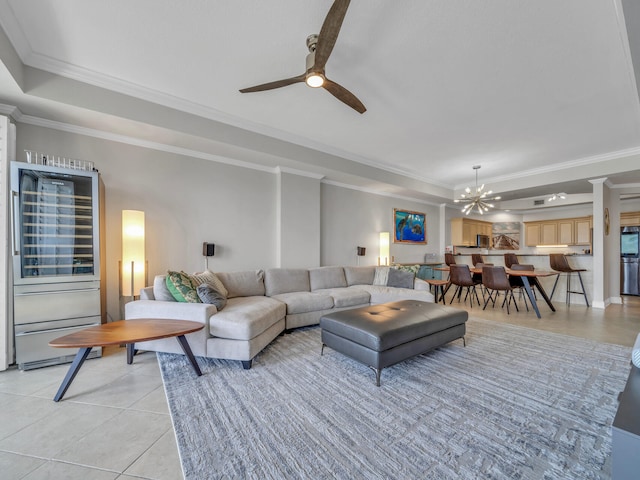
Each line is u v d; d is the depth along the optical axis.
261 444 1.50
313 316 3.62
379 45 2.15
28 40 2.16
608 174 4.63
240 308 2.78
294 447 1.48
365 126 3.62
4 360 2.38
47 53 2.31
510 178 5.84
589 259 5.28
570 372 2.36
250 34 2.08
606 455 1.42
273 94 2.91
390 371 2.38
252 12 1.88
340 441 1.52
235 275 3.71
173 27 2.02
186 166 3.75
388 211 6.41
